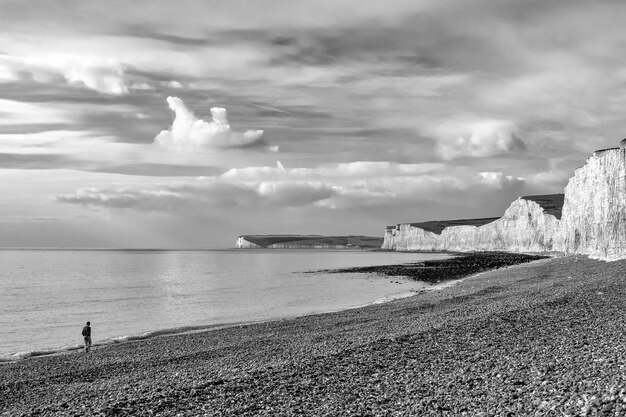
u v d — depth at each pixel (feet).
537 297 120.78
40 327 148.56
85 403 57.67
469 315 103.65
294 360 73.36
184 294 237.25
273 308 183.11
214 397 56.03
